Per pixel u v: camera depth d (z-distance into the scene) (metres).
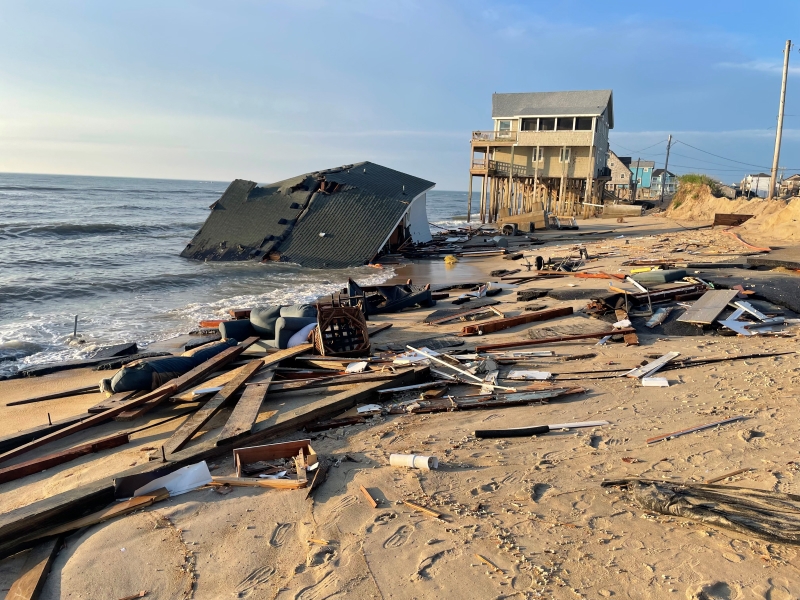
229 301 18.08
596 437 6.54
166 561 4.69
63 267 24.48
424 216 34.00
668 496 4.79
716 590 3.79
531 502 5.14
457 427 7.15
